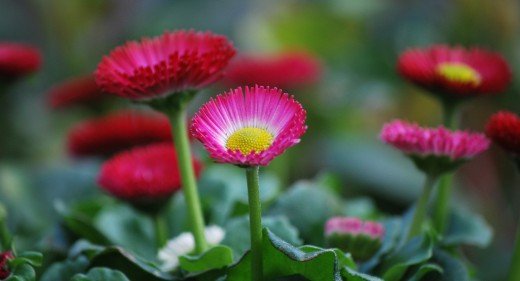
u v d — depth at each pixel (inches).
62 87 45.6
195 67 24.1
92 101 41.8
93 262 25.4
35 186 33.3
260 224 22.8
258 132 22.5
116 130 32.0
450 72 27.8
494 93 27.9
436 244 27.4
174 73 24.1
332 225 25.8
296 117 21.9
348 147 49.3
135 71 24.0
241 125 22.7
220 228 27.5
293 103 22.6
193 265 24.7
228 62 24.5
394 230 26.7
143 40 25.5
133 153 27.5
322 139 49.7
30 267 24.2
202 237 25.4
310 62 39.9
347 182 48.2
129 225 28.9
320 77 44.4
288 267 23.5
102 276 24.2
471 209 46.4
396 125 26.0
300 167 48.3
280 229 25.8
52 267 25.6
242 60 39.4
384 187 47.0
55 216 30.1
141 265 24.9
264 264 23.6
